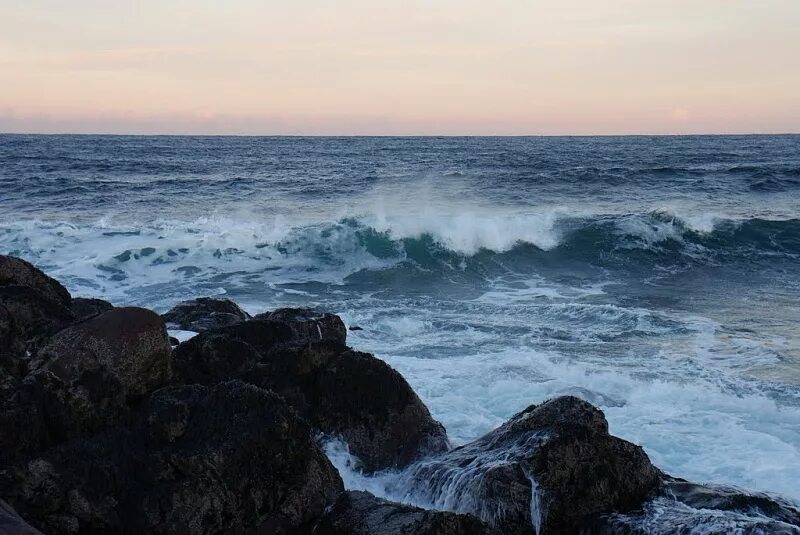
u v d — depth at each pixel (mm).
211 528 5383
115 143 102000
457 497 5973
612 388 10117
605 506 5742
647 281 18406
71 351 5977
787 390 10094
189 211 27781
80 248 20141
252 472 5617
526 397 9711
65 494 5160
